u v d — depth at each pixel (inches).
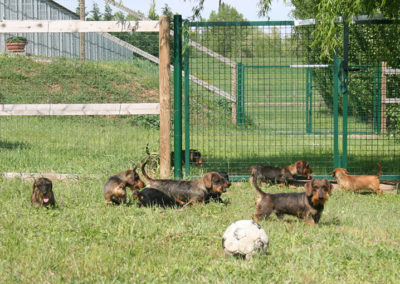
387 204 381.1
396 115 737.6
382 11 454.3
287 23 451.8
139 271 211.0
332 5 413.7
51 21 444.5
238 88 783.7
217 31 462.9
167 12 460.8
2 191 377.1
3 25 442.9
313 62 817.5
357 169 526.3
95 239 257.9
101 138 631.8
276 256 230.4
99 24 446.6
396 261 229.3
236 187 440.1
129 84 900.6
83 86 866.1
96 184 413.7
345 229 293.3
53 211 313.7
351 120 909.2
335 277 207.5
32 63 897.5
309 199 300.4
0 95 807.7
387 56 468.1
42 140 609.0
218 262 223.0
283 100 1039.0
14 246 241.1
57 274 207.5
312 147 696.4
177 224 285.9
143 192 350.3
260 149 661.9
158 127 756.6
